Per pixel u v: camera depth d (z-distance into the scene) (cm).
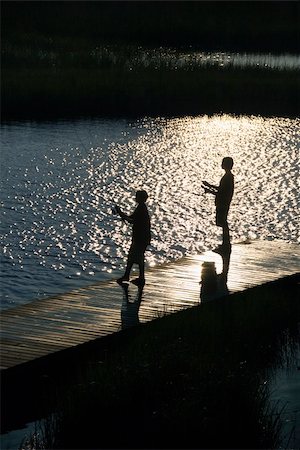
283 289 1955
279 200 3017
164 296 1798
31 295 2019
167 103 5159
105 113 4875
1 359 1430
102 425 1264
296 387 1506
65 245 2434
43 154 3759
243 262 2086
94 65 6072
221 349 1582
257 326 1697
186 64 6116
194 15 8950
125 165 3581
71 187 3152
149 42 7756
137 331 1602
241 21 8944
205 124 4653
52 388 1461
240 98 5338
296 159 3766
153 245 2470
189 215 2809
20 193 3038
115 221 2702
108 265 2270
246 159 3756
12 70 5700
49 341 1520
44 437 1275
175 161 3694
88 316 1664
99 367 1416
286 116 4928
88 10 8475
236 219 2769
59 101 5047
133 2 8950
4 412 1388
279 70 6100
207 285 1883
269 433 1282
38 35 7300
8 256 2319
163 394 1325
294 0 9700
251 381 1397
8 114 4753
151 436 1244
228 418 1277
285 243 2314
